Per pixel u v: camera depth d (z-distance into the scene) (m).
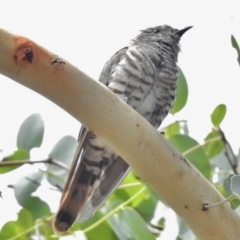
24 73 4.67
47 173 7.40
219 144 7.53
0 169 7.28
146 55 7.78
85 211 6.68
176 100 7.96
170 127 7.66
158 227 7.43
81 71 4.78
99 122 4.94
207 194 5.25
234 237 5.32
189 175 5.21
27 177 7.34
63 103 4.83
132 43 8.34
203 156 7.21
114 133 5.00
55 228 6.48
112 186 7.04
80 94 4.79
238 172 7.39
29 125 7.55
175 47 8.46
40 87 4.74
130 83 7.58
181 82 7.98
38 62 4.64
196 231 5.38
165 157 5.14
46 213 7.29
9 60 4.62
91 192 6.88
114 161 7.19
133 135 5.03
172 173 5.17
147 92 7.68
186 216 5.31
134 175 7.58
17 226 7.16
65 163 7.42
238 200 6.02
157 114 7.96
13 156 7.35
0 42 4.57
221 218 5.27
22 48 4.62
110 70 7.75
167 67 7.93
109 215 6.78
